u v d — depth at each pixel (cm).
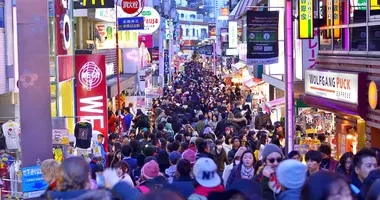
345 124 2116
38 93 1284
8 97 2152
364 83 1780
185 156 1267
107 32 3869
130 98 3900
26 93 1283
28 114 1286
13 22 2066
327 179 450
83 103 2492
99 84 2492
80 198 508
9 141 1627
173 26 12812
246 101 4406
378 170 698
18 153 1639
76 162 574
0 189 1389
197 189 682
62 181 568
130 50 4672
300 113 2483
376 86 1628
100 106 2491
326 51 2206
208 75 10619
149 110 4178
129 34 4634
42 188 1213
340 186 445
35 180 1212
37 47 1275
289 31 1814
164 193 434
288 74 1811
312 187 449
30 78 1279
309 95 2308
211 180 683
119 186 650
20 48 1275
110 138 2288
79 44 3469
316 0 2203
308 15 2111
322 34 2277
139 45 5397
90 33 3791
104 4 2505
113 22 3997
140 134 2367
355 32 1909
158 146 1888
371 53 1753
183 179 878
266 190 798
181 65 13788
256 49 2166
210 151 1630
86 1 2486
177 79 9906
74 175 568
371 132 1805
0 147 1628
